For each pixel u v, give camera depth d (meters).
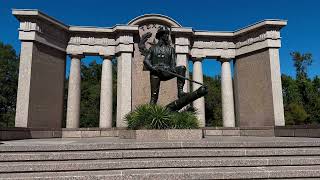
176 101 12.88
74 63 25.86
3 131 15.97
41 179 6.65
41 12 22.94
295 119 47.62
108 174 6.91
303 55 59.16
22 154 7.59
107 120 25.28
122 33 25.61
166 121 11.73
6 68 50.12
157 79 13.51
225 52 27.55
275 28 25.22
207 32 27.16
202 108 25.53
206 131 22.73
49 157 7.59
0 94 48.88
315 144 8.50
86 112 51.69
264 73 25.16
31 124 21.94
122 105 24.61
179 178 6.91
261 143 8.40
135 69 25.55
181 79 13.34
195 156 7.94
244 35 27.03
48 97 23.61
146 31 26.00
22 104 21.81
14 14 22.45
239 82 27.27
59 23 24.58
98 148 8.12
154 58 13.64
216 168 7.50
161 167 7.50
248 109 26.14
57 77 24.66
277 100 24.09
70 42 25.83
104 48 26.22
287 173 7.15
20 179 6.62
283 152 8.09
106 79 25.91
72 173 7.04
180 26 26.12
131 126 12.39
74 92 25.36
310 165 7.71
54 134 20.78
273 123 23.88
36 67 22.86
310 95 54.28
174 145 8.25
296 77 58.91
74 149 8.06
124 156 7.81
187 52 26.05
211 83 58.66
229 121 26.36
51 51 24.38
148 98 25.22
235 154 8.00
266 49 25.20
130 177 6.82
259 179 7.10
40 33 23.34
